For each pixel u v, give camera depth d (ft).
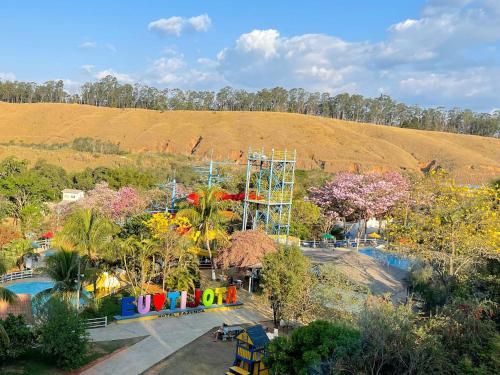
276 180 194.90
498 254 120.78
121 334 107.76
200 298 130.41
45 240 190.49
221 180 238.89
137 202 229.45
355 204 228.63
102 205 218.79
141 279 134.92
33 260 165.27
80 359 86.69
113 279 138.51
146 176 331.57
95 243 117.29
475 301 81.51
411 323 74.64
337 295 111.45
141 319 118.11
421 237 127.75
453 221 121.29
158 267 143.84
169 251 137.18
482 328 71.67
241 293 146.51
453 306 81.46
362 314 77.97
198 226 160.56
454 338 71.36
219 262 151.43
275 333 109.91
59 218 214.69
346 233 247.91
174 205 226.99
